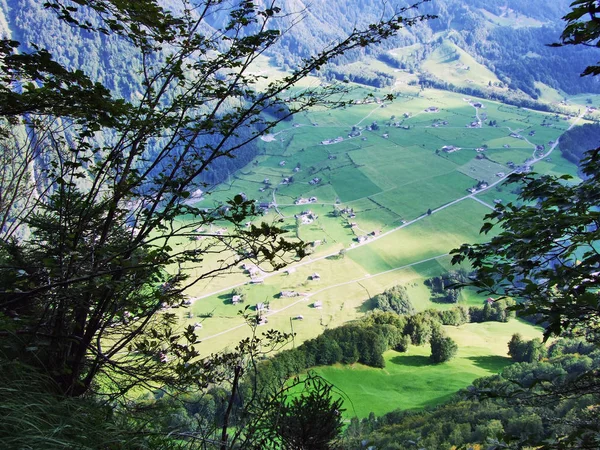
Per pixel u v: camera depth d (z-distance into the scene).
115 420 3.74
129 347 5.25
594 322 4.32
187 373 4.77
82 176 5.02
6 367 3.63
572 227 4.48
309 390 4.39
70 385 4.50
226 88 5.66
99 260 4.50
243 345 4.98
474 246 5.09
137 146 5.40
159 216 4.78
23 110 4.42
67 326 4.76
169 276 5.13
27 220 5.08
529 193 5.15
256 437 3.73
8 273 4.32
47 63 4.14
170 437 3.47
